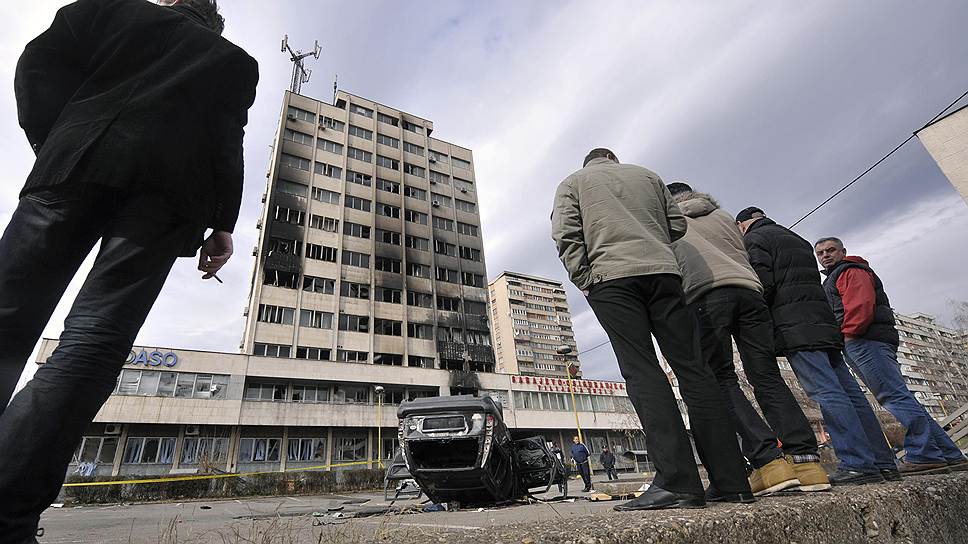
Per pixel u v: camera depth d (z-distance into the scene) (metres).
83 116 1.14
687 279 2.55
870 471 2.33
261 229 36.75
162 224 1.18
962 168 7.97
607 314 1.83
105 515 6.96
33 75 1.27
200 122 1.32
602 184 2.03
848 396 2.71
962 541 1.70
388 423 29.36
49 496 0.93
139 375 23.94
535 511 2.10
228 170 1.42
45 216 1.05
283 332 30.41
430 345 35.47
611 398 39.50
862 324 3.15
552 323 90.25
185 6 1.60
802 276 2.81
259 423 25.55
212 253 1.53
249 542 1.47
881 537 1.48
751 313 2.36
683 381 1.82
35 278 1.02
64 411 0.94
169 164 1.18
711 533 1.14
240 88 1.47
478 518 1.74
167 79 1.26
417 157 44.56
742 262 2.56
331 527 1.62
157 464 23.06
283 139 36.91
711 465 1.70
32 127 1.27
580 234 2.02
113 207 1.15
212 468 22.77
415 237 39.97
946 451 2.90
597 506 2.33
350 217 37.06
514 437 5.66
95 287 1.07
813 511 1.37
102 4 1.32
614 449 38.22
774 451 2.04
